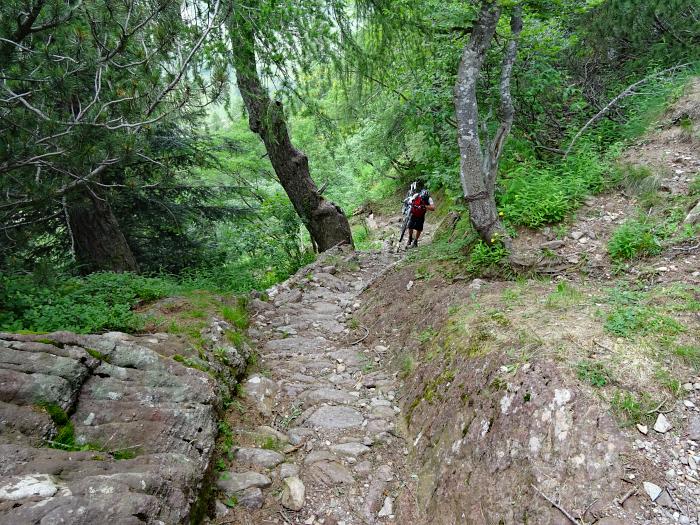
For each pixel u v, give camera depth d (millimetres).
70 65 5012
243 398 4703
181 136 10242
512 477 2953
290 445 4188
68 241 9578
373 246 14766
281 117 9125
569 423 2961
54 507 2195
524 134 8078
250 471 3730
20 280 5387
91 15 4746
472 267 5703
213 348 4949
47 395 3139
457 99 5555
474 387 3697
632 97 8273
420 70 7742
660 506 2504
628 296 4098
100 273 7020
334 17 7156
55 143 5047
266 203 12133
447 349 4422
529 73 7125
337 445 4133
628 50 9820
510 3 4996
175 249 11031
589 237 5453
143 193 9758
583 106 8227
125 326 4871
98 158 5473
